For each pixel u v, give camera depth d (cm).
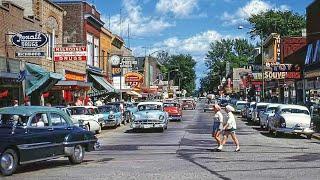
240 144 2308
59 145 1532
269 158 1731
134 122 3256
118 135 2973
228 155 1836
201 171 1399
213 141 2473
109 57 6162
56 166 1567
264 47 7788
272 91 6994
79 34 4912
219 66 16862
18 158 1388
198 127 3681
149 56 11200
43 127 1480
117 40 6688
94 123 2958
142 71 10575
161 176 1306
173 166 1518
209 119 5022
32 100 3362
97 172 1406
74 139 1595
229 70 15375
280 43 6284
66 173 1395
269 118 3075
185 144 2320
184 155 1847
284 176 1299
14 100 2792
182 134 2977
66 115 1622
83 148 1658
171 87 14638
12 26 2934
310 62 4409
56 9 3888
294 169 1438
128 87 6575
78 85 3625
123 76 6606
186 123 4250
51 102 3875
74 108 3008
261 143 2373
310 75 4503
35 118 1467
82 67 4769
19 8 3053
